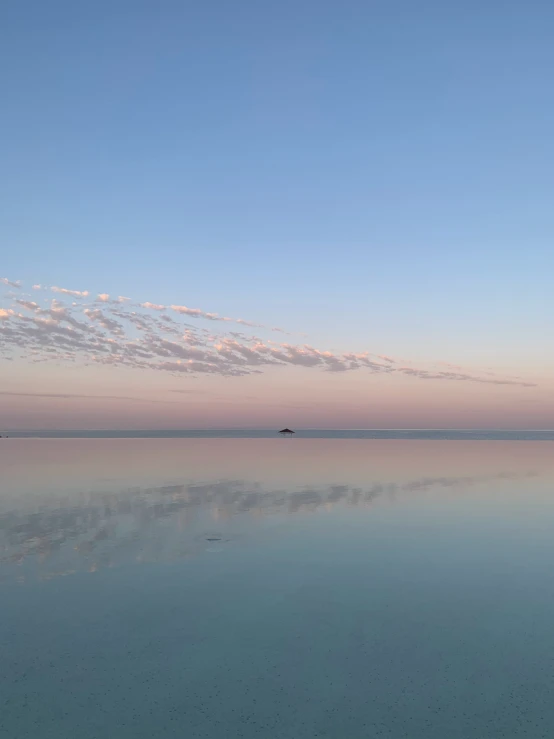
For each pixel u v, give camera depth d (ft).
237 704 11.12
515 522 28.22
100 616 15.52
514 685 11.86
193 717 10.66
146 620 15.23
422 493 38.14
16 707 11.02
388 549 22.85
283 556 21.72
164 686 11.80
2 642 13.88
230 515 29.86
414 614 15.72
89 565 20.42
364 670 12.50
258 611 15.93
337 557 21.59
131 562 20.81
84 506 32.53
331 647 13.64
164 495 36.88
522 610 16.05
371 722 10.52
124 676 12.21
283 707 11.02
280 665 12.72
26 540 24.16
